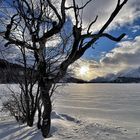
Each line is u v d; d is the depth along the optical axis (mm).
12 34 6699
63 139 6398
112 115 13680
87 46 6324
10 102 9320
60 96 28578
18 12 6293
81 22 6164
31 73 7805
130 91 44844
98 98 27641
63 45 6855
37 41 6133
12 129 7406
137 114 14227
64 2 5766
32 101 7914
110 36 6031
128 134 7574
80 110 16016
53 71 6754
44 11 7000
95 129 7883
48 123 6629
